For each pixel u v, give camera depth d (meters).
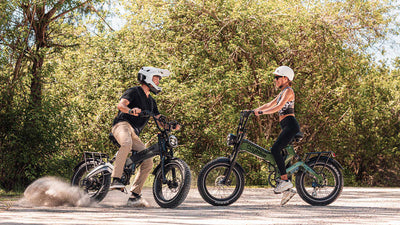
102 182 6.77
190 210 5.96
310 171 7.16
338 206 7.05
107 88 15.75
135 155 6.59
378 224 4.75
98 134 15.31
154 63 16.44
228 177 6.86
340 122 21.47
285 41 17.19
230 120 16.36
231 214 5.49
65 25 12.95
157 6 18.09
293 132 6.94
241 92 17.44
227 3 17.31
